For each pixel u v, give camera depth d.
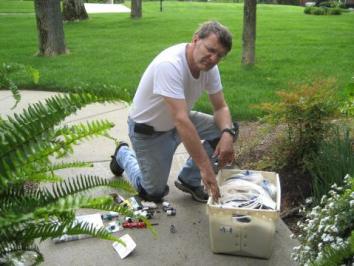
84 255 3.02
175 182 3.77
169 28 13.62
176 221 3.43
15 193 2.00
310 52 9.52
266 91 6.45
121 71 8.04
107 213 3.45
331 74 7.47
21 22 15.64
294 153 3.92
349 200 2.62
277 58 8.88
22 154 1.76
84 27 14.34
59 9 9.63
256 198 2.94
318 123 3.80
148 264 2.96
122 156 3.84
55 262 2.95
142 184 3.59
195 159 2.97
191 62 3.03
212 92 3.37
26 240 1.93
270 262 2.97
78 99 1.89
